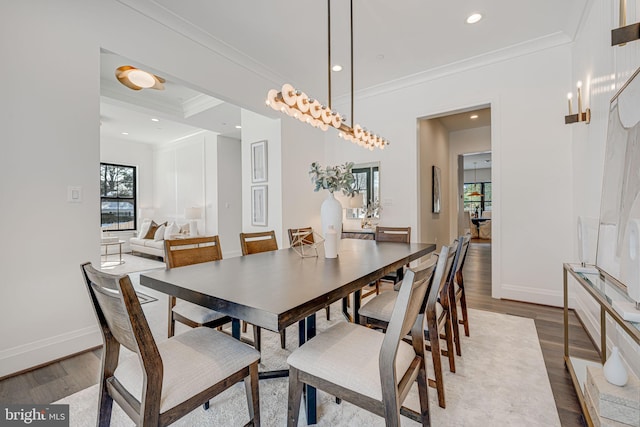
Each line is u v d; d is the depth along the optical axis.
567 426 1.38
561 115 2.99
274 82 3.83
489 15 2.66
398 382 1.04
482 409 1.49
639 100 1.36
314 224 4.65
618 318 1.09
